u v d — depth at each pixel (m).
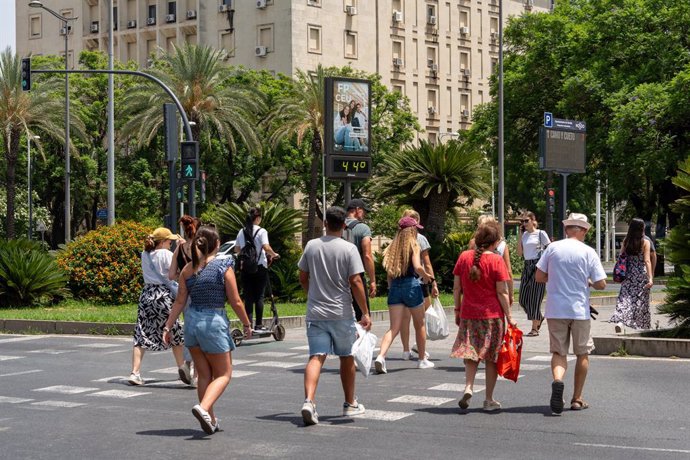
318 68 70.06
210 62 66.12
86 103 80.81
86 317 24.86
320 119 69.56
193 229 14.87
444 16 105.12
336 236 11.65
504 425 11.32
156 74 66.12
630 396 13.27
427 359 17.47
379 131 83.50
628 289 20.14
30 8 110.00
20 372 16.64
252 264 20.75
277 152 79.31
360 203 15.78
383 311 27.38
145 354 19.31
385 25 98.94
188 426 11.52
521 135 67.50
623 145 54.72
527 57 64.75
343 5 95.12
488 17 110.12
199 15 97.38
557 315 11.98
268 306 28.67
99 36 104.75
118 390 14.53
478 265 12.19
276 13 91.94
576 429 11.02
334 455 9.79
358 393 13.77
